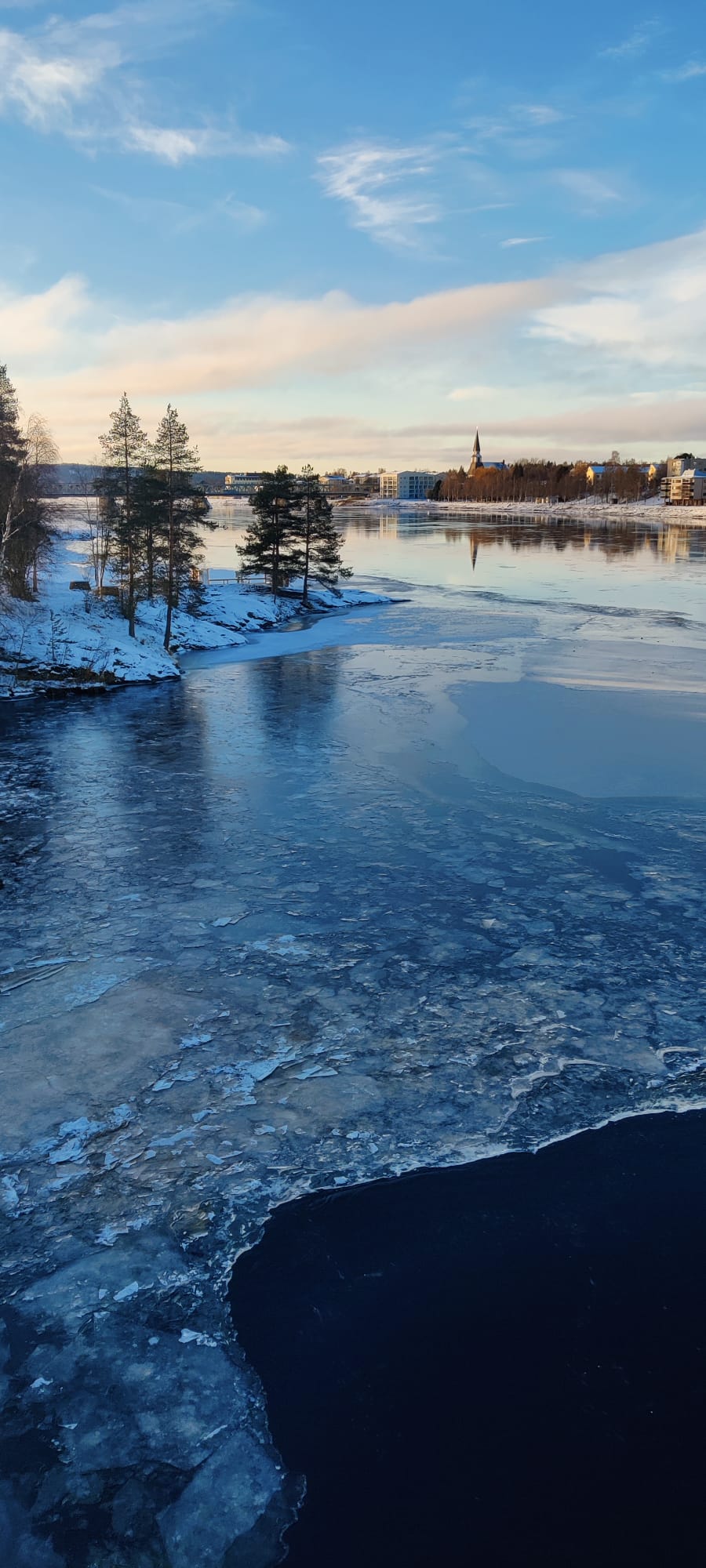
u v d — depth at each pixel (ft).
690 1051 36.29
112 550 187.93
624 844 58.70
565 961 43.60
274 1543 18.88
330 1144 31.04
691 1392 22.16
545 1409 21.75
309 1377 22.71
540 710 96.63
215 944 45.57
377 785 72.49
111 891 52.37
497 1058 35.88
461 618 182.29
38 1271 25.91
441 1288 25.22
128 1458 20.74
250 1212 28.09
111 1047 36.65
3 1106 32.99
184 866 56.13
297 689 115.34
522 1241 26.89
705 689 106.42
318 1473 20.38
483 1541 18.90
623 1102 33.22
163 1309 24.68
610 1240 26.94
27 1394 22.29
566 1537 18.94
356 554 343.87
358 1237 27.07
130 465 145.07
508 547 363.56
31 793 72.33
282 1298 24.95
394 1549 18.71
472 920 48.06
